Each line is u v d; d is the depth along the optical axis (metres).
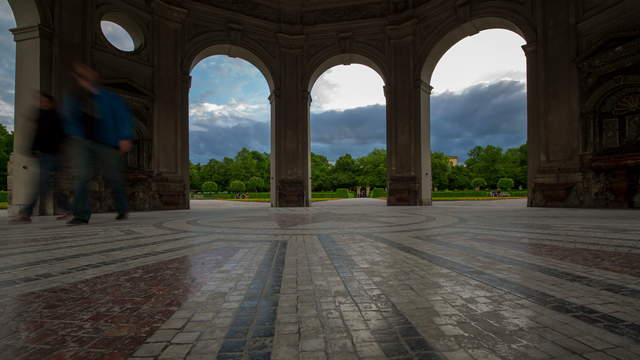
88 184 7.70
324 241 4.61
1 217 10.40
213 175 84.50
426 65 19.08
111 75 14.55
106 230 6.26
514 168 74.75
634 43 11.47
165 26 16.92
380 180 79.81
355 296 2.14
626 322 1.66
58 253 3.77
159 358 1.31
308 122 20.69
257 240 4.75
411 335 1.54
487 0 16.45
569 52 13.74
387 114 19.64
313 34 20.64
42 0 12.02
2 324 1.68
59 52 12.54
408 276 2.65
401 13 19.47
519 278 2.56
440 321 1.71
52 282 2.52
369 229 6.12
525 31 15.21
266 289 2.31
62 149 8.23
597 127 12.91
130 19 15.49
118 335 1.55
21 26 12.02
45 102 8.00
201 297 2.14
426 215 10.00
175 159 16.89
